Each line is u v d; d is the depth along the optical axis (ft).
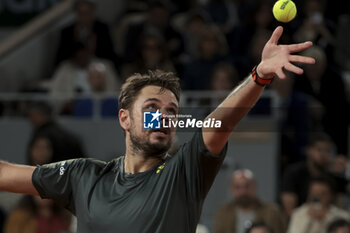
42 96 88.94
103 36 96.37
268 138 72.84
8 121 79.20
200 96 76.43
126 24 109.91
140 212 22.31
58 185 24.54
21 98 85.15
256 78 21.76
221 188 71.87
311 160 68.54
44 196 25.17
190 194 22.71
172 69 85.87
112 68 95.40
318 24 93.76
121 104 24.12
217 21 105.09
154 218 22.18
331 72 82.17
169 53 92.73
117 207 22.65
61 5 109.50
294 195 68.33
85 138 77.15
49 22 105.29
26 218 65.16
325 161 68.23
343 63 101.65
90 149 76.84
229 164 72.38
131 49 97.30
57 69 96.02
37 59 102.58
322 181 62.80
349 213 67.10
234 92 22.58
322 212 62.49
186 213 22.56
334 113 80.33
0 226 68.80
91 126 77.10
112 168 24.18
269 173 72.43
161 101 23.34
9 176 25.29
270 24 91.86
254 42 86.17
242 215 62.80
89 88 86.74
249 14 93.40
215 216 64.64
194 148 22.94
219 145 22.49
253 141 72.95
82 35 95.50
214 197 71.77
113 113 78.69
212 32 83.66
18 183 25.20
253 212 62.75
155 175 23.03
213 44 83.15
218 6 105.70
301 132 74.54
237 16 105.50
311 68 80.94
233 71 76.79
